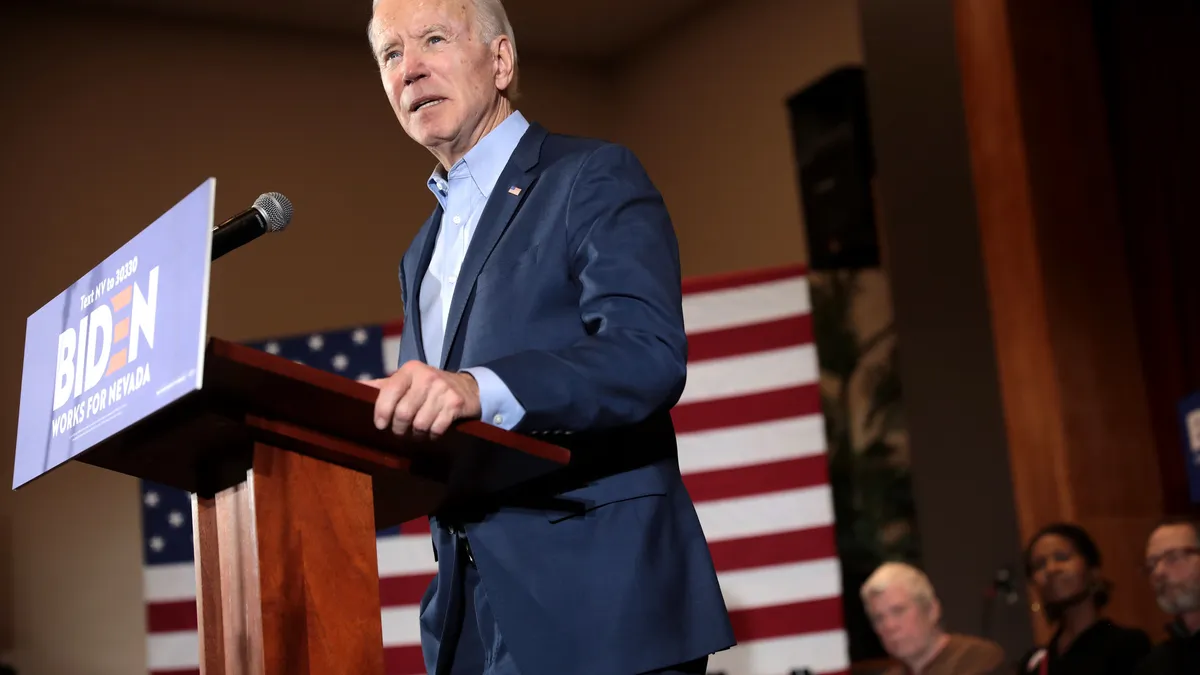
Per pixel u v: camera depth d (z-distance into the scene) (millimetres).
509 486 1308
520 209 1456
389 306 7656
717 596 1359
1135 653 3703
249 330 7180
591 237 1379
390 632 4770
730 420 4664
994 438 5273
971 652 4020
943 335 5422
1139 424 5164
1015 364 5254
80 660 6480
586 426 1229
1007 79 5340
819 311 6719
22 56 6988
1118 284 5266
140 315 1104
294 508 1114
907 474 6512
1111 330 5219
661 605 1300
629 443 1384
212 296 7117
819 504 4574
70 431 1208
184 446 1142
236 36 7566
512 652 1266
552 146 1535
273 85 7609
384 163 7844
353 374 5148
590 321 1341
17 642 6391
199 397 1050
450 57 1588
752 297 4730
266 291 7281
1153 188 5160
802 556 4551
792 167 7484
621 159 1460
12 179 6836
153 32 7340
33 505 6574
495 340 1366
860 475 6516
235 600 1129
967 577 5211
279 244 7387
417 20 1604
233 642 1124
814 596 4527
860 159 6660
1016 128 5301
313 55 7773
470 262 1438
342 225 7617
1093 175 5336
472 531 1335
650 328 1291
